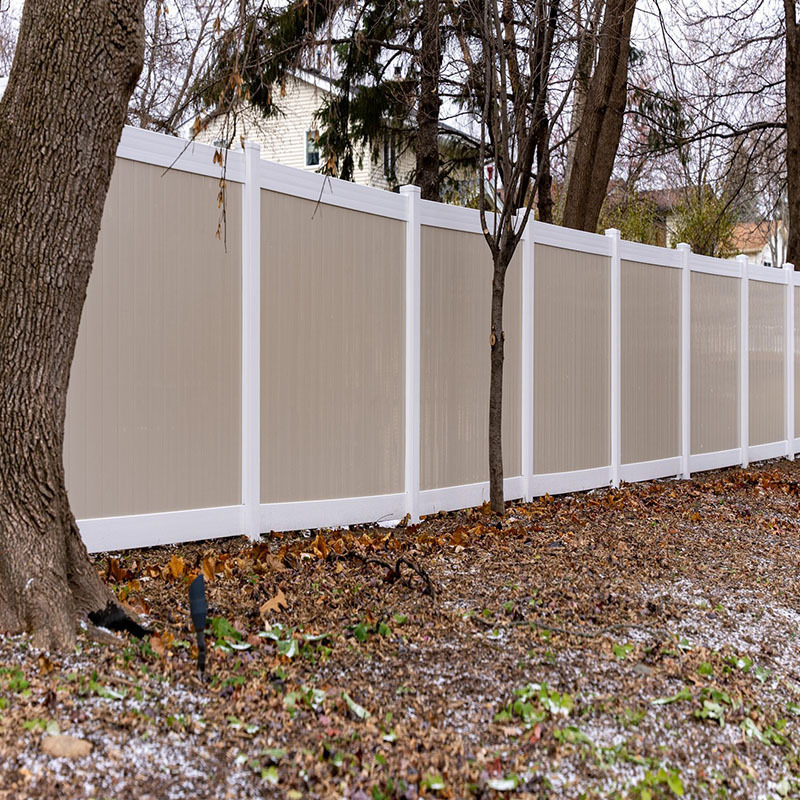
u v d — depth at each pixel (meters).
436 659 4.30
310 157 20.25
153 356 5.81
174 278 5.91
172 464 5.93
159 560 5.53
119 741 3.11
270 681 3.84
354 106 12.29
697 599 5.72
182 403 5.97
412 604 5.05
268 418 6.47
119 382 5.64
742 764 3.76
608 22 11.43
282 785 3.09
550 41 8.27
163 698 3.51
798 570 6.77
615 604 5.38
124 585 4.90
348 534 6.82
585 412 9.70
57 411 3.89
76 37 3.71
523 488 8.88
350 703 3.68
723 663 4.69
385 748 3.43
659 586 5.91
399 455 7.57
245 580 5.20
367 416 7.26
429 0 10.07
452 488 8.05
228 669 3.92
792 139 15.50
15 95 3.75
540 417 9.05
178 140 5.89
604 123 12.77
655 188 24.84
